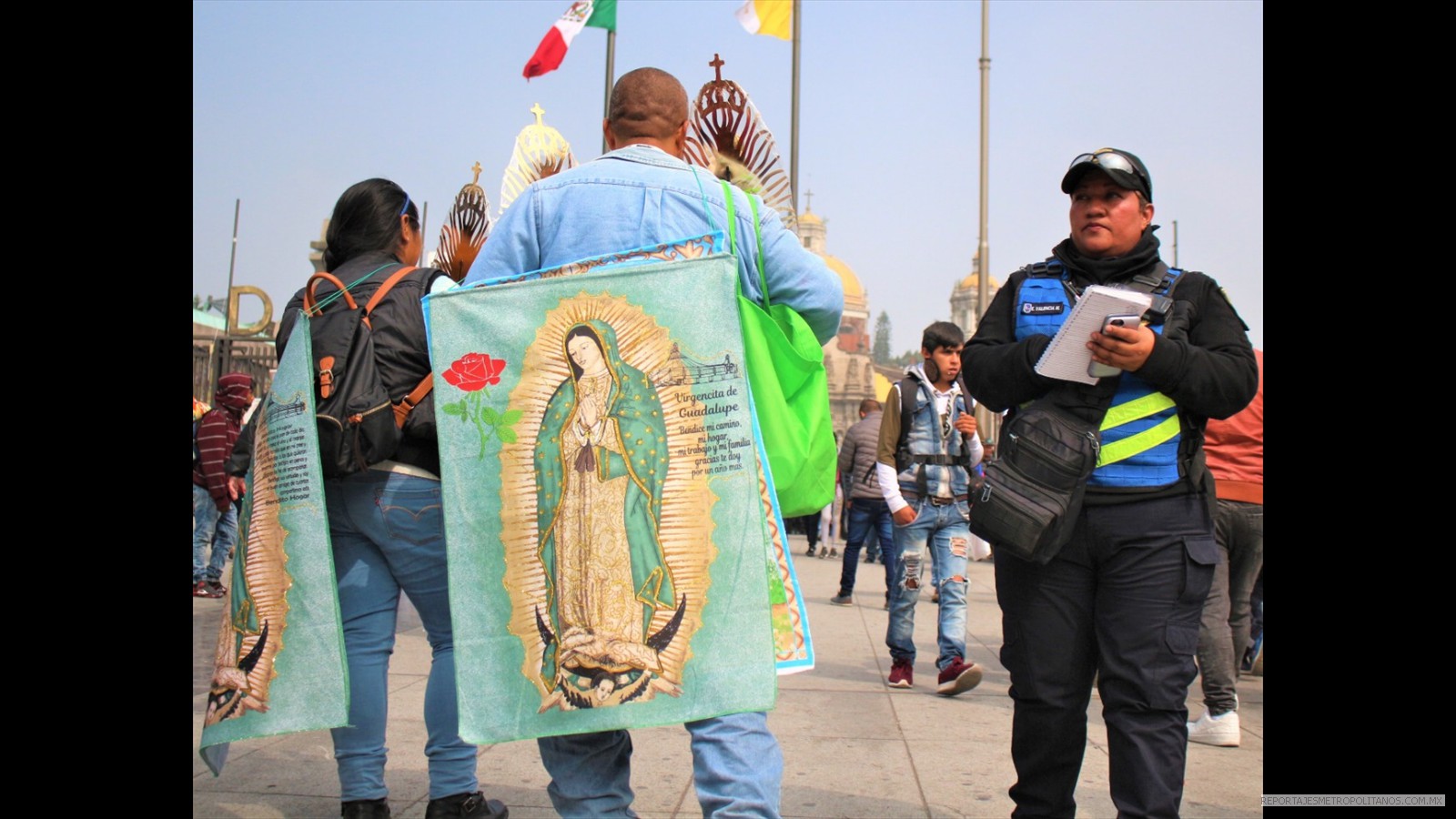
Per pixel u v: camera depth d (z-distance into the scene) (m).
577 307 2.44
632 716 2.34
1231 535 5.58
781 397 2.50
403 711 4.95
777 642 2.40
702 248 2.48
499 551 2.43
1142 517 2.79
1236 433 5.56
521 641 2.40
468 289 2.48
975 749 4.55
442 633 3.33
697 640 2.33
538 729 2.37
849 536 10.16
